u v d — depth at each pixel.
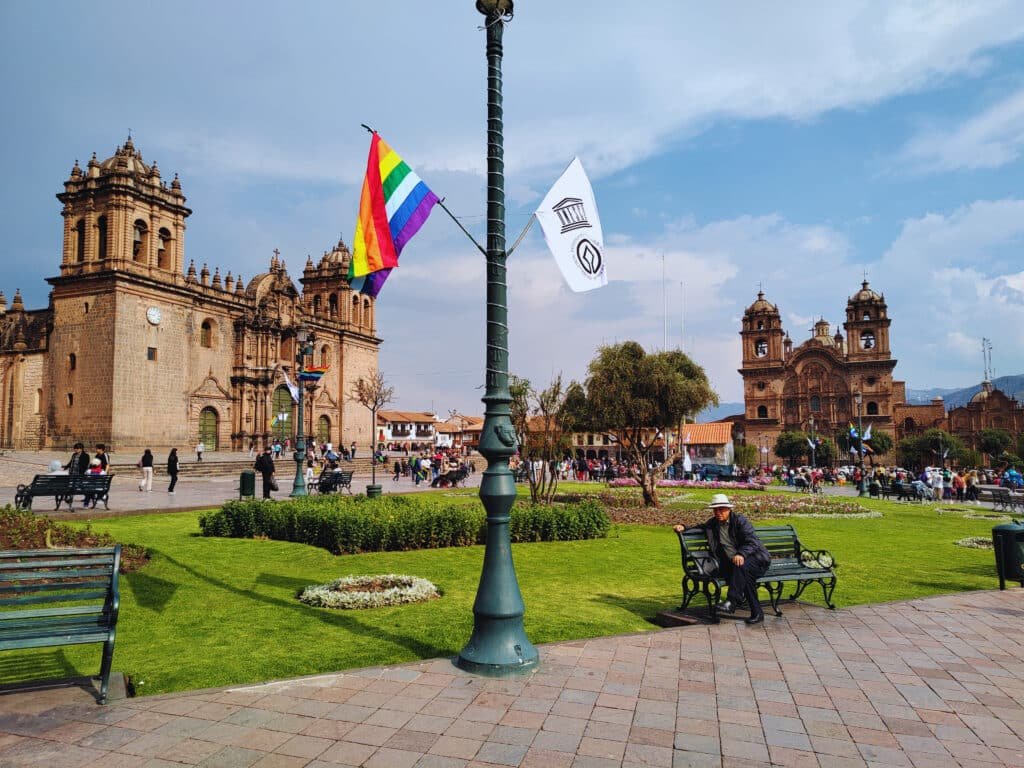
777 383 99.69
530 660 6.40
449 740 4.88
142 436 47.84
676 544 15.77
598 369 25.38
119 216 47.19
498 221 6.92
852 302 97.81
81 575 6.09
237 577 11.15
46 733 4.98
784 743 4.86
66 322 48.38
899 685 6.07
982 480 48.62
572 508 16.92
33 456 42.72
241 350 57.56
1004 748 4.80
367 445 74.94
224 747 4.75
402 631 8.04
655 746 4.80
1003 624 8.20
